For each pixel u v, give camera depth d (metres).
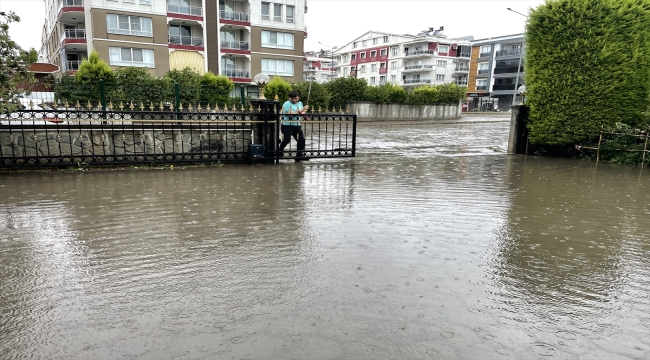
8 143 7.62
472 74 73.56
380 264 3.50
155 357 2.19
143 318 2.59
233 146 9.41
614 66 9.64
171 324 2.52
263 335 2.41
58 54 39.03
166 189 6.50
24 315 2.62
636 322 2.62
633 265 3.55
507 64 66.62
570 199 6.03
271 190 6.57
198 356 2.20
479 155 11.52
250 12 38.97
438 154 11.74
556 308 2.79
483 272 3.36
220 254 3.71
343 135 18.36
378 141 15.84
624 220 4.94
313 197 6.10
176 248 3.86
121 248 3.84
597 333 2.48
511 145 11.92
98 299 2.84
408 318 2.62
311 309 2.72
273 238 4.17
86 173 7.74
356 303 2.81
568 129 10.34
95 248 3.84
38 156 7.66
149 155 8.45
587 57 9.84
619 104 9.84
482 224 4.73
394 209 5.40
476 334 2.45
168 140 8.77
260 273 3.29
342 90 33.72
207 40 37.72
